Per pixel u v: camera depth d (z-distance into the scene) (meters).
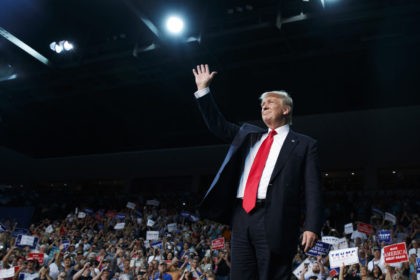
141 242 12.84
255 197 1.70
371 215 15.94
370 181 18.52
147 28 13.45
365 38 12.69
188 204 20.45
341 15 11.95
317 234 1.57
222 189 1.81
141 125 20.91
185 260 10.41
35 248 12.59
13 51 16.19
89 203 22.59
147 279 9.85
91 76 16.36
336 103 17.17
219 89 16.72
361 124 17.75
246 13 13.00
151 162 23.61
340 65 14.58
